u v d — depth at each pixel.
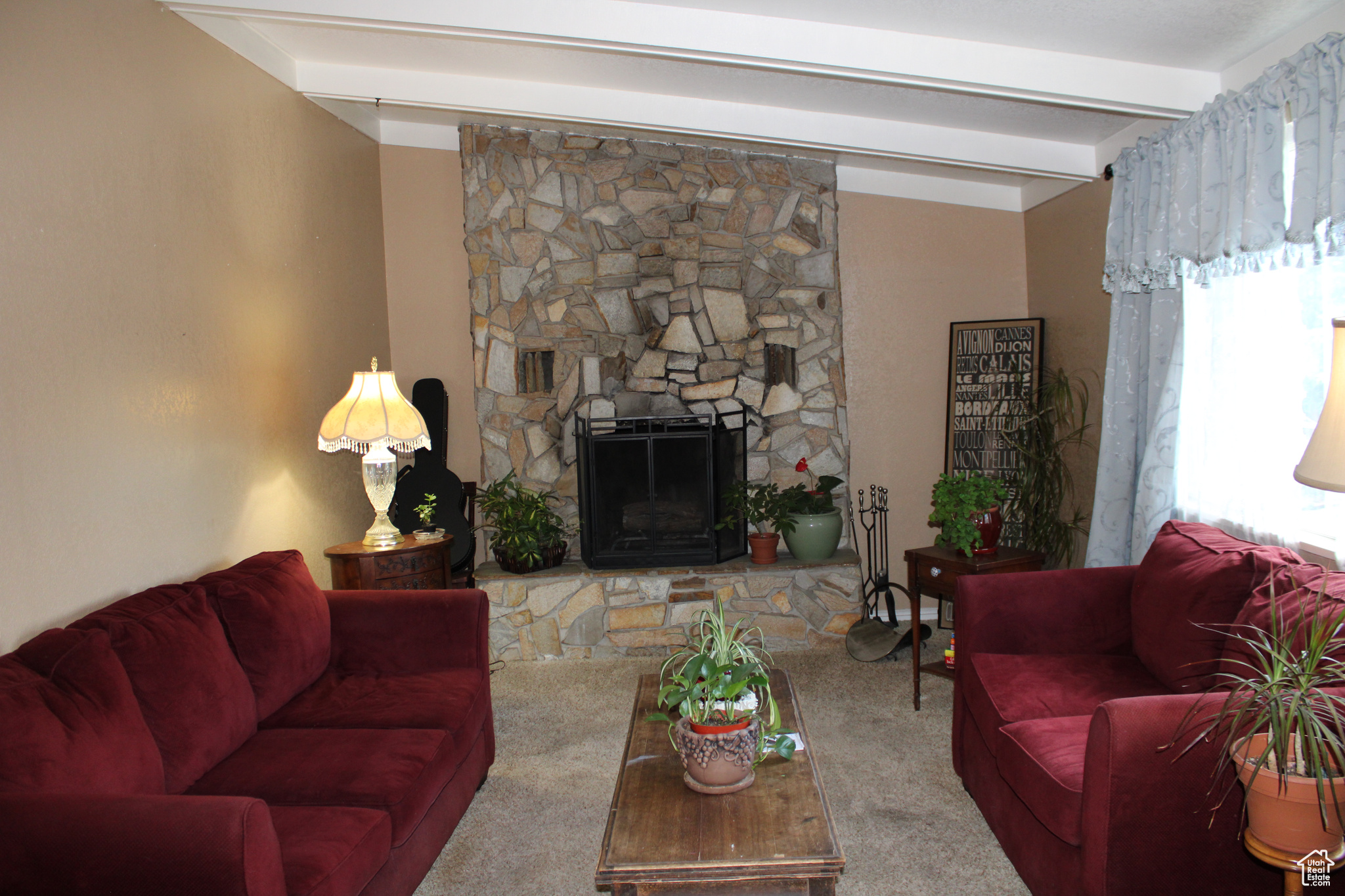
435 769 2.40
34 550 2.25
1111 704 1.87
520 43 3.35
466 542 4.52
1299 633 2.01
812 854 1.74
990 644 2.89
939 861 2.49
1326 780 1.50
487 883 2.48
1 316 2.17
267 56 3.63
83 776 1.83
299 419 3.86
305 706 2.71
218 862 1.54
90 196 2.52
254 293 3.49
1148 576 2.74
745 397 4.79
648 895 1.77
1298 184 2.39
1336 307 2.45
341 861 1.84
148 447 2.75
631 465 4.45
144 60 2.81
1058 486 4.41
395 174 4.93
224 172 3.29
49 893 1.56
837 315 4.79
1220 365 2.97
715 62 3.10
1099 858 1.87
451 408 5.00
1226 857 1.85
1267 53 2.79
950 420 4.86
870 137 4.00
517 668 4.38
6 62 2.21
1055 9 2.66
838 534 4.55
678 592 4.46
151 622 2.31
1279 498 2.72
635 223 4.75
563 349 4.76
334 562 3.58
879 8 2.78
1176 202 2.94
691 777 2.04
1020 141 3.98
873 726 3.47
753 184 4.75
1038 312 4.75
